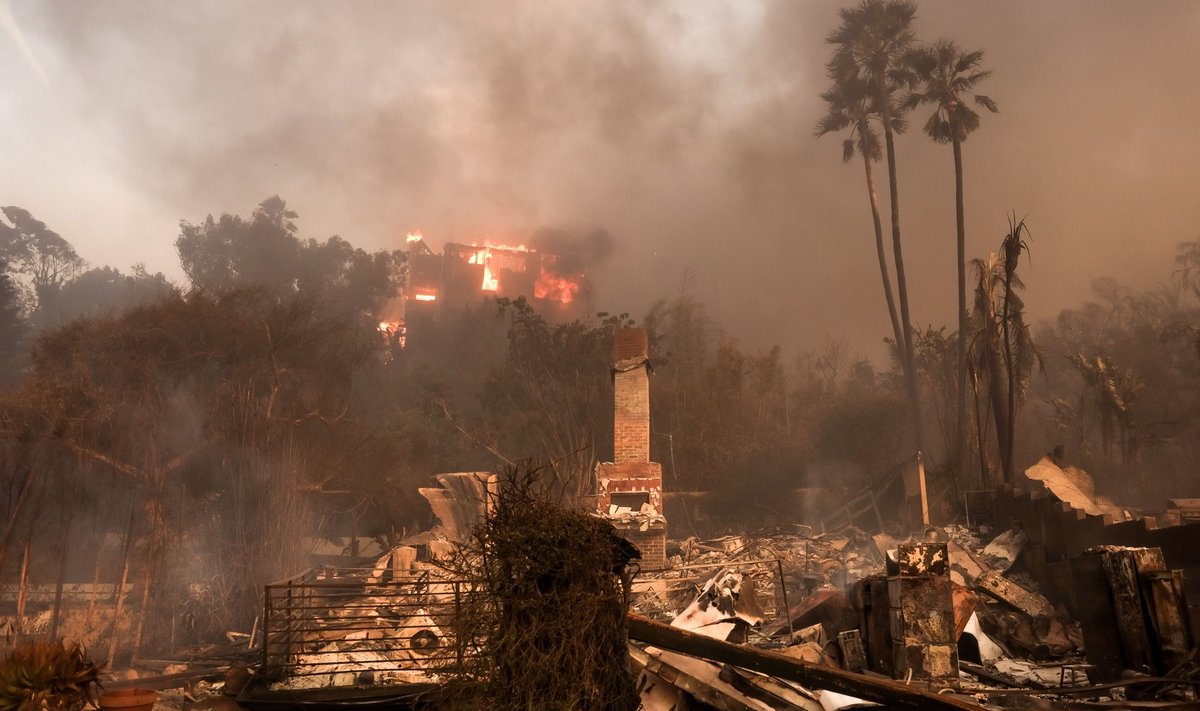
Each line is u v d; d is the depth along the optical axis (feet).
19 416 63.52
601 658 20.71
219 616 64.44
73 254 245.45
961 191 133.39
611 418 122.93
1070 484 63.77
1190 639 30.37
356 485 90.68
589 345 127.65
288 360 84.02
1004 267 90.48
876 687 21.44
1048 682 34.24
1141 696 28.35
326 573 63.93
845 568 65.31
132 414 69.41
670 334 163.84
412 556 63.93
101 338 72.43
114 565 69.62
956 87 134.00
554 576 20.83
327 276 258.98
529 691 19.85
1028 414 176.45
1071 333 208.74
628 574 22.18
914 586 29.60
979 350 91.56
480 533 21.56
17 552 63.98
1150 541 44.47
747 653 23.88
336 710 29.55
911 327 131.44
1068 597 49.85
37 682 21.07
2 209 237.86
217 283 238.07
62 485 65.26
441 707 21.50
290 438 77.00
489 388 129.08
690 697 25.21
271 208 262.26
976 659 39.52
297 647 35.53
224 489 71.41
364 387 185.68
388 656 33.35
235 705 33.50
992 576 47.44
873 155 143.64
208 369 78.02
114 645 56.29
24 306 222.07
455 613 21.59
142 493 68.80
